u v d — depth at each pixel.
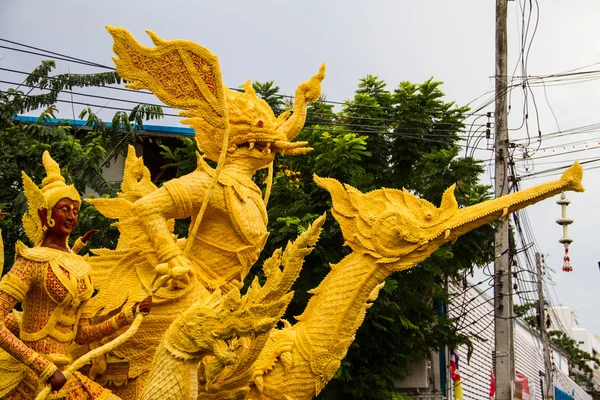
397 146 14.49
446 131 14.77
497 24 15.67
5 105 12.59
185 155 13.94
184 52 6.59
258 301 5.13
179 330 5.19
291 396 6.39
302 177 13.52
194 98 6.62
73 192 5.63
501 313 15.31
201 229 6.61
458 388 19.08
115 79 13.52
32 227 5.79
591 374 50.53
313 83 7.36
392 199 6.91
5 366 5.32
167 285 6.24
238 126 6.87
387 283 12.39
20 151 12.62
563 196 18.78
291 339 6.55
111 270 6.50
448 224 6.66
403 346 13.52
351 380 12.80
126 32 6.52
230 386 5.68
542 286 23.92
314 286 11.77
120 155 16.47
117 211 6.56
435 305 16.97
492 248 16.45
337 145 12.73
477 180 15.02
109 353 6.18
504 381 15.09
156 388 5.12
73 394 5.45
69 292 5.41
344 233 6.93
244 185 6.73
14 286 5.23
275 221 12.24
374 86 15.55
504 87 15.45
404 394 16.11
